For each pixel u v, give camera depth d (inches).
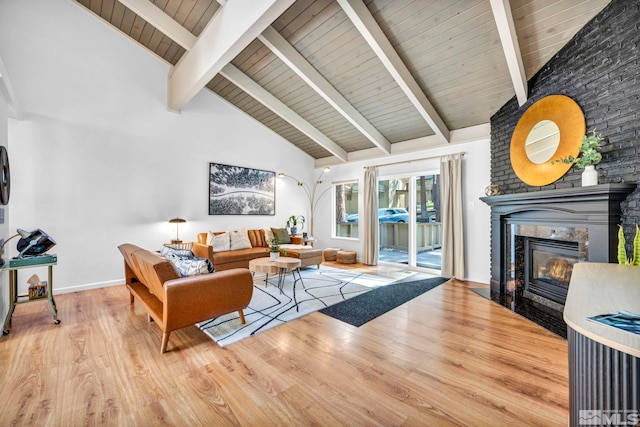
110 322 105.1
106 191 154.7
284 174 241.0
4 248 108.3
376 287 156.9
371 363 78.1
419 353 83.6
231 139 212.7
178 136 183.3
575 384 35.7
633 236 85.8
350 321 108.1
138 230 166.1
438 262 213.6
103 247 153.6
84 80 147.8
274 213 243.0
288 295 141.1
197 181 192.9
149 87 170.6
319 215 274.2
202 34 139.3
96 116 151.5
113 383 68.5
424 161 198.2
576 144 103.8
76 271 145.6
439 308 123.0
